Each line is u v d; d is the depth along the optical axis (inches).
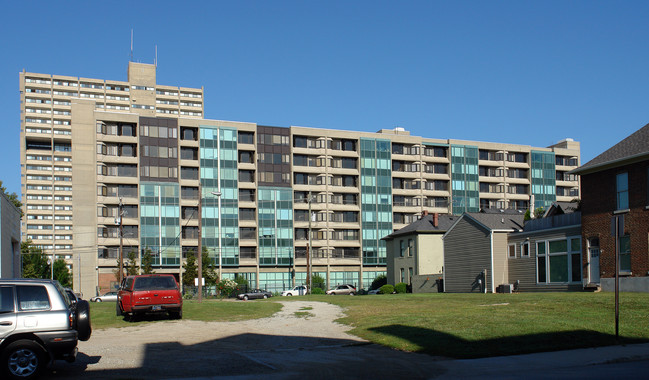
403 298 1339.8
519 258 1614.2
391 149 4124.0
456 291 1839.3
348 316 880.9
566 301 924.0
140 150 3511.3
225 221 3629.4
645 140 1225.4
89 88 5930.1
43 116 5797.2
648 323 669.9
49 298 452.1
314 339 665.0
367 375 456.8
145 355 562.6
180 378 448.1
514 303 969.5
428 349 565.9
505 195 4318.4
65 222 5787.4
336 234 3949.3
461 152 4271.7
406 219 4126.5
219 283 3127.5
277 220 3747.5
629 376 422.9
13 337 434.6
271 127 3831.2
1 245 1341.0
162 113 6176.2
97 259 3373.5
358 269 3976.4
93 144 3526.1
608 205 1284.4
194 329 783.7
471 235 1772.9
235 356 554.3
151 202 3481.8
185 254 3523.6
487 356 535.5
